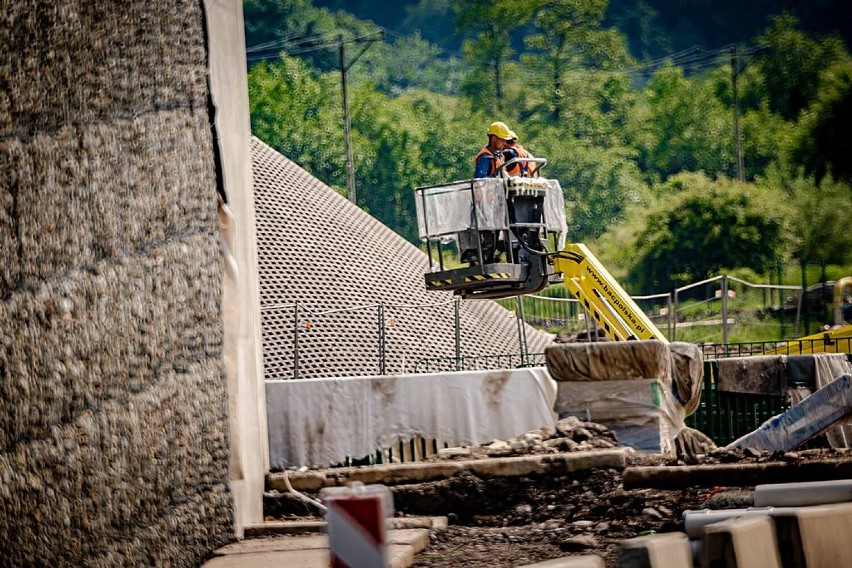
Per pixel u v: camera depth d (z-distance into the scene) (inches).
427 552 874.8
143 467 796.0
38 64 668.7
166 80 899.4
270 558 856.3
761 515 619.2
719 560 561.9
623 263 5319.9
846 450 962.1
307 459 1181.1
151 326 831.1
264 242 2517.2
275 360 2256.4
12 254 629.6
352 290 2536.9
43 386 655.1
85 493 700.7
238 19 1141.7
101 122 764.6
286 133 7534.5
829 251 5575.8
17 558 612.4
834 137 6215.6
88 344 719.7
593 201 7145.7
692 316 4672.7
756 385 1547.7
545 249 1796.3
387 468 1055.6
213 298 976.3
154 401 824.3
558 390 1140.5
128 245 801.6
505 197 1715.1
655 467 933.2
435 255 6619.1
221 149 1018.7
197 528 890.7
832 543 621.6
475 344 2647.6
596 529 876.0
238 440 999.0
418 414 1187.9
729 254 5017.2
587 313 1862.7
